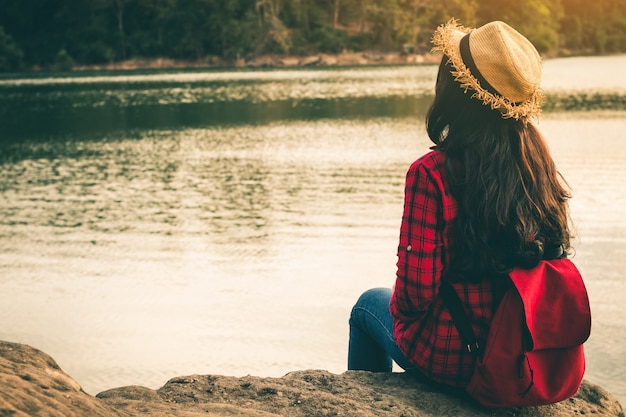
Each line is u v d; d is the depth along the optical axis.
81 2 111.38
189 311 8.30
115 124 34.78
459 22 2.43
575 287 2.32
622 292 8.09
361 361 3.04
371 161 20.11
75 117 38.94
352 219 12.81
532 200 2.25
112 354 7.13
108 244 11.78
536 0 120.81
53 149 25.94
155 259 10.74
